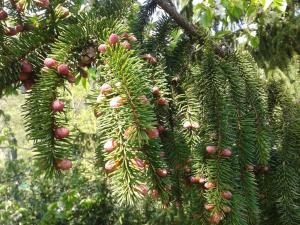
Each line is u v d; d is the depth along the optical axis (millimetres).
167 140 344
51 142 241
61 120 250
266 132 398
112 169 230
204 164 342
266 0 454
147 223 1029
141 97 235
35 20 310
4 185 1319
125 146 229
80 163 1167
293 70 711
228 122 361
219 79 373
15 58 277
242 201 337
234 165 351
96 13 319
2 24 292
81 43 277
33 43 286
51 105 252
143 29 427
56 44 273
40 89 256
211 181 331
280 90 468
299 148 449
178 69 401
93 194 1157
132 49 279
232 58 434
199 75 376
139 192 221
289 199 437
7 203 1215
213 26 759
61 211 1132
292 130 449
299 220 433
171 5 440
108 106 240
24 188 1344
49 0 298
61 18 301
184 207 389
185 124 354
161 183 250
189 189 365
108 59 250
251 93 413
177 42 424
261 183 455
